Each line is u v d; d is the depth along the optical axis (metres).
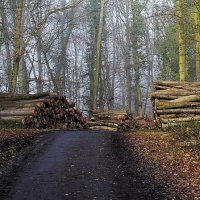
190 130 14.70
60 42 57.44
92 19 55.88
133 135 15.56
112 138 15.00
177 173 9.81
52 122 21.80
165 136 14.64
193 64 46.28
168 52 43.84
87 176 9.70
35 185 8.96
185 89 18.84
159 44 46.81
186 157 11.24
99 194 8.30
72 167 10.58
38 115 19.78
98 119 26.28
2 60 57.31
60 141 14.26
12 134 15.27
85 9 57.44
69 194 8.31
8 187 8.81
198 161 10.72
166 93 18.66
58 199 7.98
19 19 23.59
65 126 22.89
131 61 64.00
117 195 8.21
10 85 23.33
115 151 12.61
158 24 45.69
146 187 8.75
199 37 22.64
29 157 11.73
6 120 18.75
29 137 14.92
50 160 11.38
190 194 8.20
